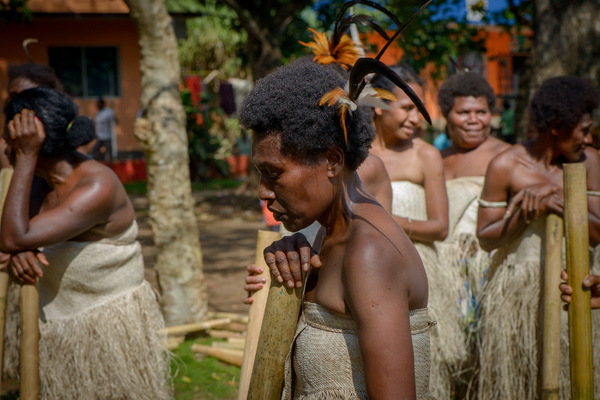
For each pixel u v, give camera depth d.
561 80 2.94
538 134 3.09
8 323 3.62
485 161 3.98
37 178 2.99
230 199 12.85
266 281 2.18
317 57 2.30
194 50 18.31
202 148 15.55
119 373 2.93
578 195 2.12
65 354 2.91
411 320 1.50
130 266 3.08
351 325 1.50
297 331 1.60
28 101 2.70
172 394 3.36
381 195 2.66
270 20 11.40
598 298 2.16
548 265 2.76
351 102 1.41
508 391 3.00
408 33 10.89
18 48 14.95
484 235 3.15
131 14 4.57
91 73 15.47
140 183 15.30
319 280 1.56
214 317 5.01
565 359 2.90
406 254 1.46
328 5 11.75
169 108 4.66
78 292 2.96
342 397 1.49
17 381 3.62
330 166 1.47
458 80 4.02
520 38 13.90
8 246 2.58
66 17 14.44
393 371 1.37
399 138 3.30
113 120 15.23
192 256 4.76
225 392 3.67
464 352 3.32
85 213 2.75
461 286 3.59
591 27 6.55
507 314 3.05
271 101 1.43
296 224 1.51
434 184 3.31
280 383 1.63
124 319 2.99
